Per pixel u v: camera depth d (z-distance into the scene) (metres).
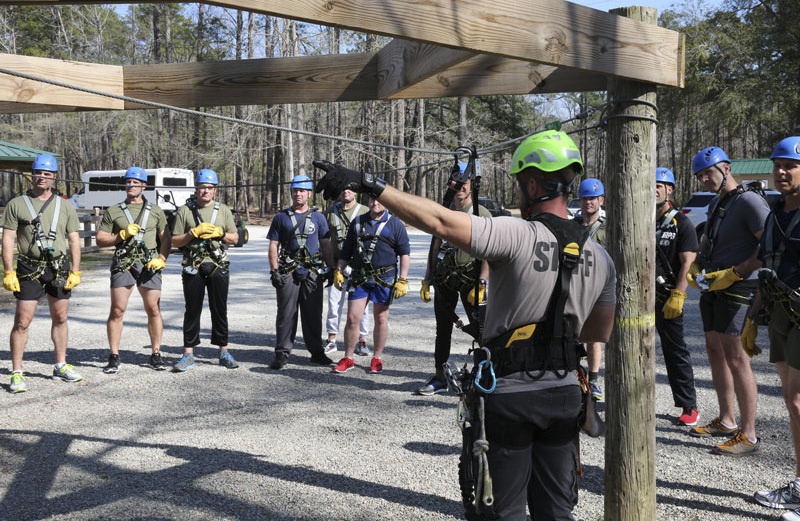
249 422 5.05
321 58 3.78
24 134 49.31
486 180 43.88
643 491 3.10
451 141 40.22
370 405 5.48
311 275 6.70
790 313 3.41
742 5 41.88
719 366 4.69
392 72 3.59
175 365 6.56
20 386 5.79
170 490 3.83
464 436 2.38
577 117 3.22
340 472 4.10
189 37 55.97
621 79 3.02
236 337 8.22
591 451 4.50
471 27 2.48
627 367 3.07
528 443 2.29
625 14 3.00
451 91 3.94
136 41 59.06
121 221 6.38
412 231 29.20
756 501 3.66
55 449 4.48
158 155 51.62
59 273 5.98
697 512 3.55
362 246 6.38
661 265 4.88
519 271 2.23
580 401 2.33
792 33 38.78
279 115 40.31
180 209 6.64
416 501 3.69
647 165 3.05
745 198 4.34
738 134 47.22
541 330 2.25
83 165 54.91
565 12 2.71
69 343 7.78
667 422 5.06
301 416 5.19
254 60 3.82
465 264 5.36
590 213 5.76
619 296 3.07
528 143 2.38
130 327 8.78
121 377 6.31
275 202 46.78
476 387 2.26
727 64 41.47
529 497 2.40
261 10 2.09
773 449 4.47
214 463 4.23
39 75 3.69
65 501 3.68
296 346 7.76
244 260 17.48
